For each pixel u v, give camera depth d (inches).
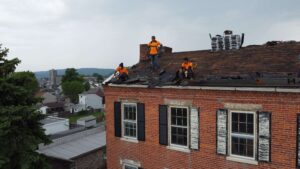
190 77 485.4
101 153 944.9
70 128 1406.3
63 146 962.7
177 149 481.1
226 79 442.0
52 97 3855.8
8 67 504.1
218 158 436.5
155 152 511.2
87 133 1128.2
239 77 435.2
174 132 489.4
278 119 379.6
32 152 496.7
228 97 420.8
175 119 486.3
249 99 401.4
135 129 543.8
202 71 516.7
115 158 575.2
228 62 523.8
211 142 442.9
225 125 426.0
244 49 569.0
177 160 483.5
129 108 550.0
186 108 469.7
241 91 406.9
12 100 490.6
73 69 4448.8
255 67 467.2
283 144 377.7
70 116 3193.9
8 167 470.9
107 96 581.6
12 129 454.9
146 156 525.0
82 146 973.2
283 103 374.3
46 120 1291.8
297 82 374.3
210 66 530.9
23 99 506.6
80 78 4507.9
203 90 444.8
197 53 637.3
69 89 3996.1
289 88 363.3
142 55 724.7
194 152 462.6
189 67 491.2
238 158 416.2
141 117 525.3
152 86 499.8
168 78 519.2
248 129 409.7
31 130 503.5
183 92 468.4
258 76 422.6
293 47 503.5
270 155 388.8
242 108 407.8
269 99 384.8
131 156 547.5
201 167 455.8
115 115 566.9
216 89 427.5
